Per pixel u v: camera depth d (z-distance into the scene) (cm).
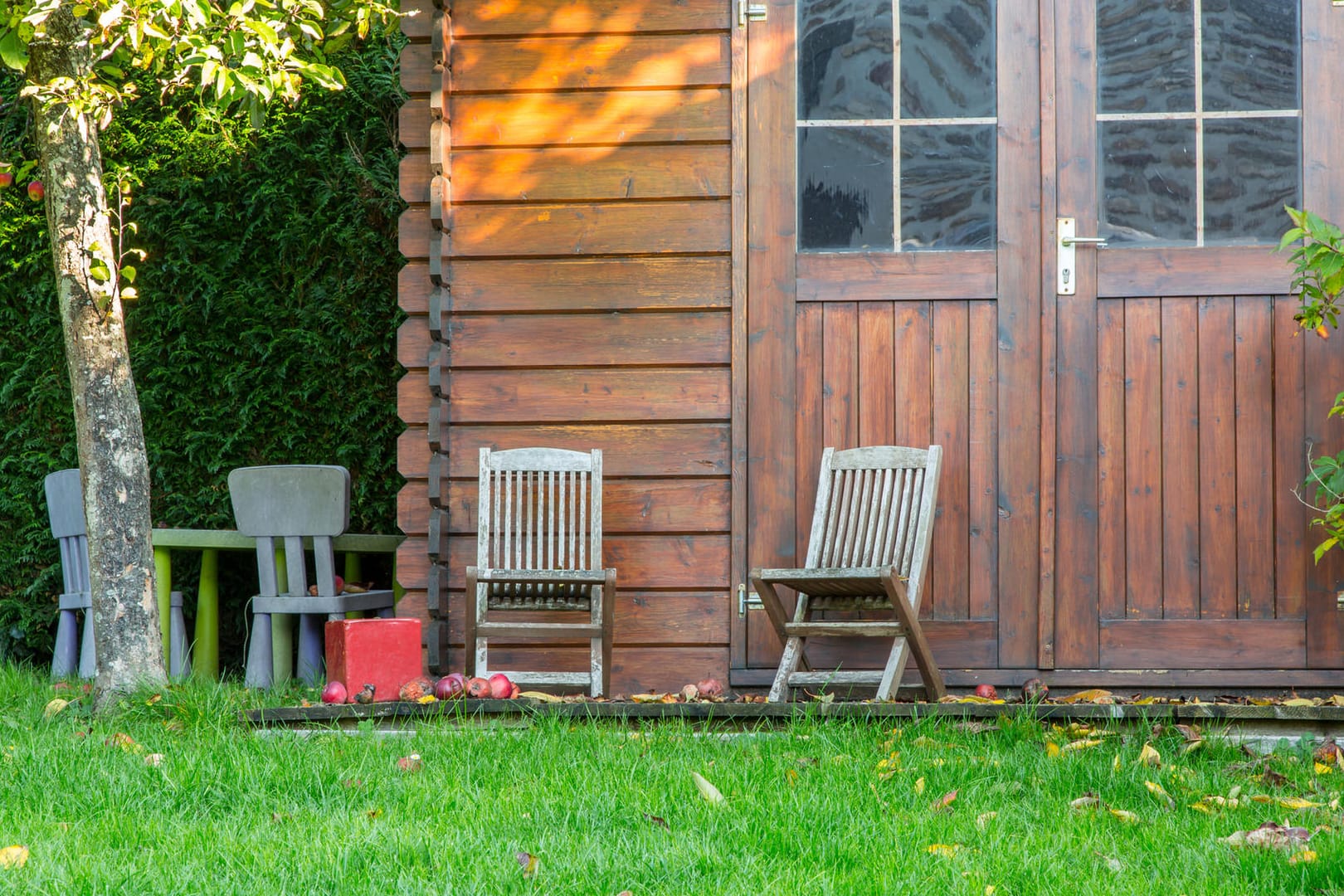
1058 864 295
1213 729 436
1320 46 561
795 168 580
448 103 591
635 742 423
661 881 284
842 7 582
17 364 778
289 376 770
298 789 361
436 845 304
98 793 357
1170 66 568
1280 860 292
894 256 572
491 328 586
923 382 569
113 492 517
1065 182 566
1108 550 557
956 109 575
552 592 574
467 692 504
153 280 772
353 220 771
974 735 430
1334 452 550
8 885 279
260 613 665
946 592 562
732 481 574
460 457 585
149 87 757
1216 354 557
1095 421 559
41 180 589
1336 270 495
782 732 446
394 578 741
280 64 491
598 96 589
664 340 580
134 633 516
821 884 279
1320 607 548
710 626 573
